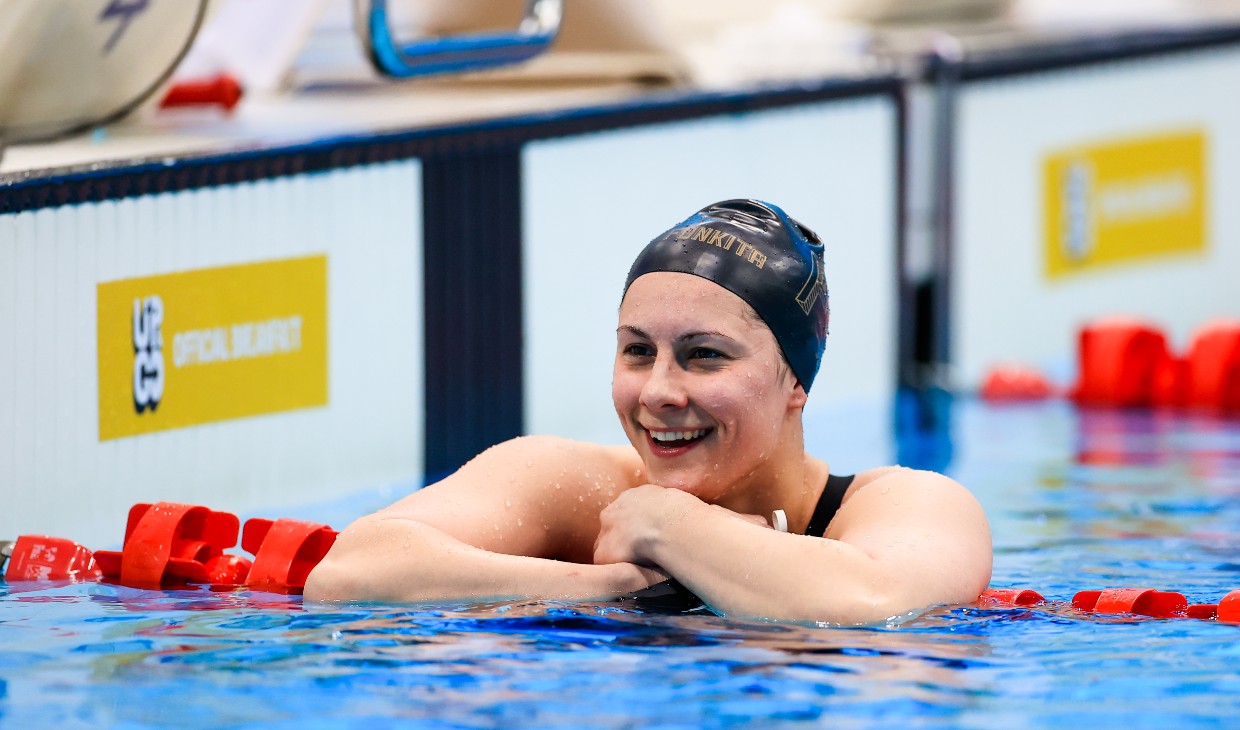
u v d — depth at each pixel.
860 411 20.86
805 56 23.72
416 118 17.11
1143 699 7.63
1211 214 27.11
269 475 15.07
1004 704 7.55
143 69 15.95
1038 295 24.48
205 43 18.55
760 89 20.50
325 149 15.36
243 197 14.58
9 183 12.39
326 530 10.47
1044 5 32.75
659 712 7.36
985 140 23.55
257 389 14.86
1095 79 24.97
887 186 22.50
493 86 20.59
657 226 19.39
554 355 18.28
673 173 19.53
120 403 13.48
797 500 10.01
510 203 17.53
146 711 7.40
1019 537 12.67
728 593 9.09
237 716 7.32
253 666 8.10
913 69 22.72
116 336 13.41
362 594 9.47
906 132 22.61
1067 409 21.00
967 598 9.46
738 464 9.44
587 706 7.44
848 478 10.33
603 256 18.75
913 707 7.47
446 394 16.98
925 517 9.72
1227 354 20.89
